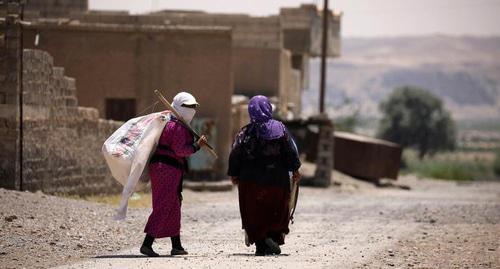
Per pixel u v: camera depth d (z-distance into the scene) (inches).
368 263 1032.8
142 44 2733.8
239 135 1064.2
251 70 3870.6
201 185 2573.8
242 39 3863.2
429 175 5128.0
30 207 1430.9
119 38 2731.3
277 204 1063.6
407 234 1434.5
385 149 3688.5
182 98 1049.5
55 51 2719.0
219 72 2760.8
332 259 1051.3
